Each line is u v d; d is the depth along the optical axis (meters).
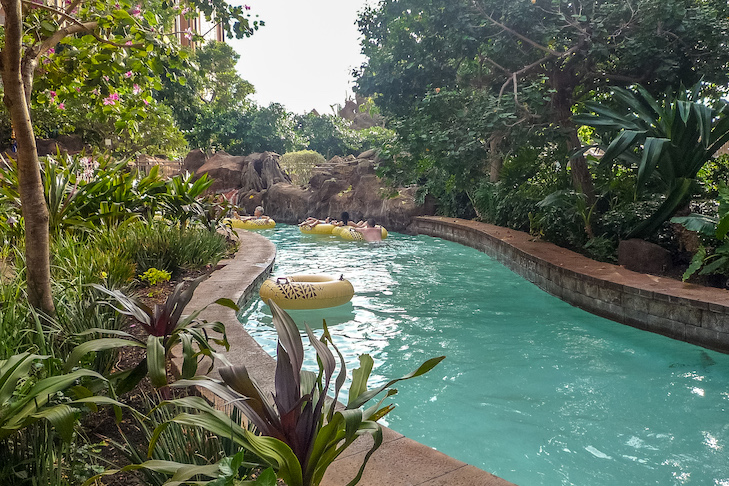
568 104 11.29
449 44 11.57
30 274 3.40
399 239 16.88
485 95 10.73
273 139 38.03
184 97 22.14
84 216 7.77
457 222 16.33
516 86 10.39
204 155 31.33
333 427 1.97
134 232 7.82
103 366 3.40
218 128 35.78
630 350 5.63
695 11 10.25
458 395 4.43
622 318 6.71
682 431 3.78
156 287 6.73
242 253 10.46
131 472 2.43
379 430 2.05
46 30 3.93
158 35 4.32
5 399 2.12
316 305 7.25
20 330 3.09
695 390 4.54
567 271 7.88
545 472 3.22
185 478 1.69
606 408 4.18
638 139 8.19
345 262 11.86
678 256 7.91
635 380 4.77
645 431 3.78
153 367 2.74
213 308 5.81
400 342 5.87
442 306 7.61
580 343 5.88
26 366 2.26
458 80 12.86
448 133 10.45
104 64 4.32
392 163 12.41
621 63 11.14
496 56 11.41
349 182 23.48
